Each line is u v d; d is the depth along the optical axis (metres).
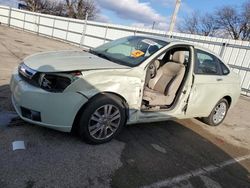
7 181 2.41
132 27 17.05
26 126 3.52
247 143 4.86
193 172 3.29
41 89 2.96
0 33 17.53
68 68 3.06
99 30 19.73
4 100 4.33
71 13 38.16
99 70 3.20
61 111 2.98
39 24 26.03
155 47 3.96
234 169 3.63
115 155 3.25
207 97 4.75
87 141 3.32
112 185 2.67
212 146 4.32
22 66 3.33
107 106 3.30
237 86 5.46
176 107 4.27
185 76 4.30
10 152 2.87
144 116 3.78
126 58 3.80
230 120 6.30
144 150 3.57
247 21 36.66
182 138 4.35
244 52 11.34
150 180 2.90
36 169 2.67
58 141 3.29
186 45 4.32
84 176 2.71
